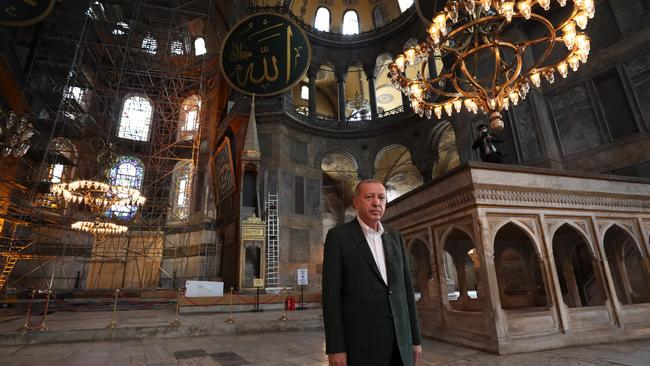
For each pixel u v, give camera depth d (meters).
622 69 10.70
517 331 4.02
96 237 17.69
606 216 5.16
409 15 23.20
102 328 6.65
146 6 21.58
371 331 1.79
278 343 5.78
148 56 24.44
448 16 7.68
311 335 6.64
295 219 19.48
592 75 11.39
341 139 23.12
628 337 4.46
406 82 9.09
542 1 6.70
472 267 20.56
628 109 10.39
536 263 7.49
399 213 6.17
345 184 27.41
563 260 6.39
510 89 8.56
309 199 20.72
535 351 3.93
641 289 6.62
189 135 26.12
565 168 11.57
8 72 16.42
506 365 3.38
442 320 4.91
